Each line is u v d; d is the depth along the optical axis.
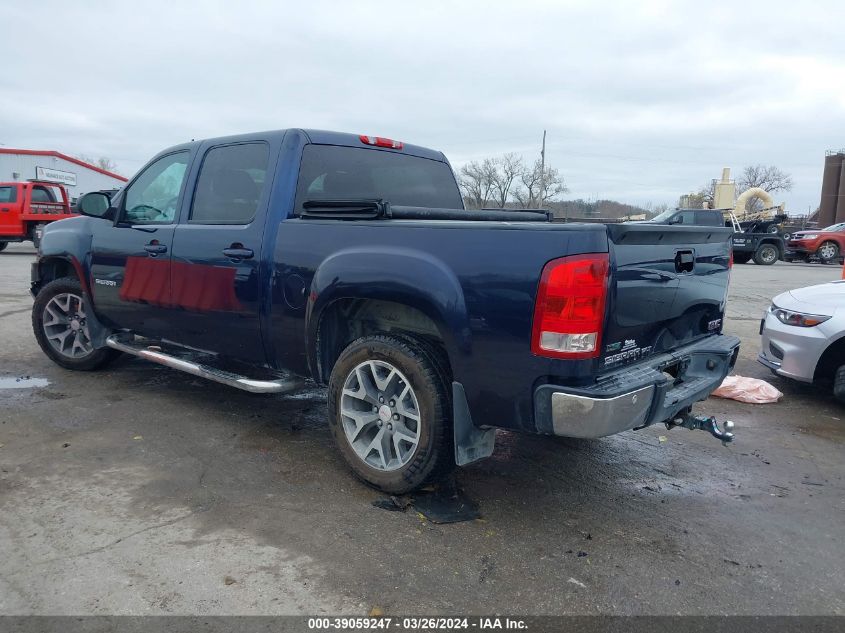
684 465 4.14
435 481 3.38
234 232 4.02
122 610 2.45
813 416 5.23
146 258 4.60
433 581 2.71
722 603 2.65
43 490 3.41
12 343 6.75
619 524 3.29
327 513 3.26
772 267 22.67
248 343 4.07
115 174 42.66
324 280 3.49
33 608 2.44
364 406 3.60
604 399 2.76
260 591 2.60
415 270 3.14
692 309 3.66
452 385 3.15
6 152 34.06
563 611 2.55
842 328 5.15
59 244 5.30
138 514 3.18
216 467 3.78
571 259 2.75
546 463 4.08
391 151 4.65
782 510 3.53
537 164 56.66
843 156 56.78
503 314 2.91
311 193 4.02
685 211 21.12
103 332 5.31
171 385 5.38
